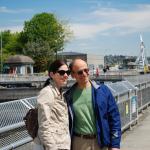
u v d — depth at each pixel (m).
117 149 3.49
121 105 8.38
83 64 3.45
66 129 3.33
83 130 3.46
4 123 4.32
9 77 42.50
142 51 82.19
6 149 4.18
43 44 72.19
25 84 41.78
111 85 7.94
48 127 3.21
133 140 8.00
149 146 7.42
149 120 10.77
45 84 3.40
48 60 71.12
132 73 54.41
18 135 4.52
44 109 3.23
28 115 3.32
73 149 3.49
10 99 30.62
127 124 8.96
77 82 3.51
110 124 3.50
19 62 57.91
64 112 3.34
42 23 76.38
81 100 3.46
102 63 85.31
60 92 3.40
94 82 3.50
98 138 3.44
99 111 3.42
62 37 75.88
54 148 3.19
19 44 82.19
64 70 3.35
